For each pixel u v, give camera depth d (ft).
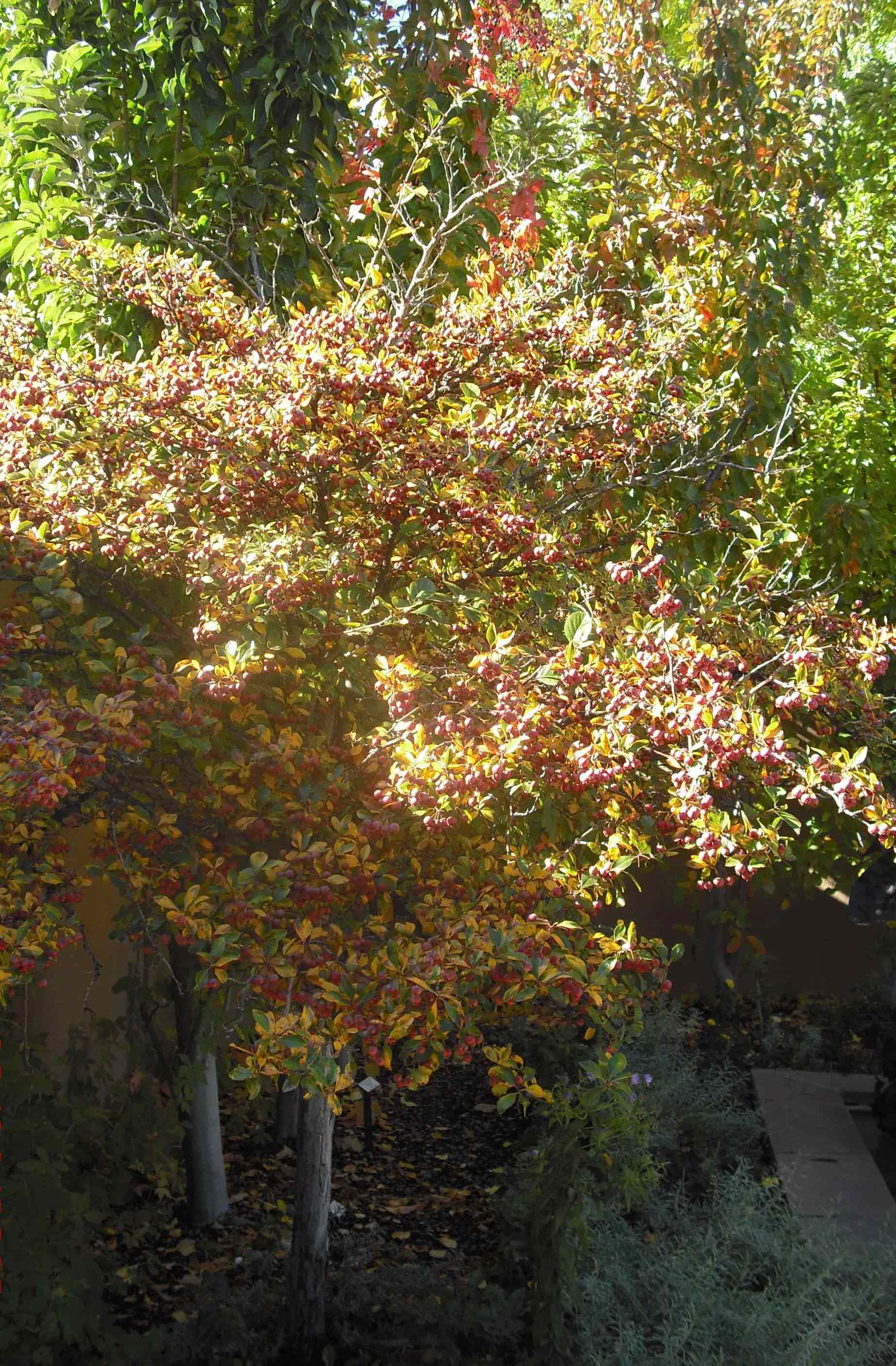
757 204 17.72
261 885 8.64
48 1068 14.56
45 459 9.91
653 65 18.31
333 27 14.26
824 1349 10.00
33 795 7.31
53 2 14.05
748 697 8.82
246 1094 18.12
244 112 14.52
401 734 8.96
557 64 18.13
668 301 13.75
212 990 9.48
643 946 8.90
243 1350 11.53
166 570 10.26
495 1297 12.13
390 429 9.80
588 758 8.41
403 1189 16.42
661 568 10.66
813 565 20.13
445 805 8.32
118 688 9.13
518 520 9.92
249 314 11.85
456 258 14.96
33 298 14.84
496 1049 8.86
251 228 14.57
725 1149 16.47
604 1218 12.66
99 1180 13.82
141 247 11.96
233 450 10.13
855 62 22.45
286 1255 14.37
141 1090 14.94
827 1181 15.44
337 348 10.11
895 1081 17.69
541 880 8.77
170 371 10.28
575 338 11.57
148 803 10.14
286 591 9.05
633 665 8.64
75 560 10.23
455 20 15.97
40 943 8.57
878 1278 11.41
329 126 14.73
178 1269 14.08
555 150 17.08
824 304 21.76
